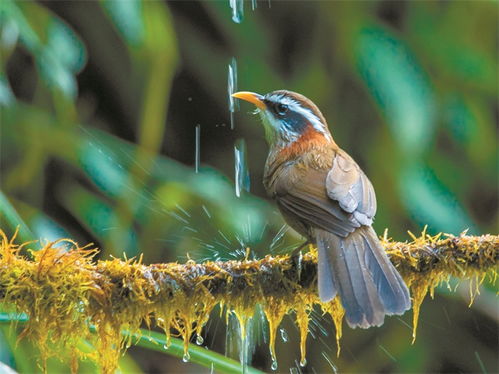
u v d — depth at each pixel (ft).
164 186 36.68
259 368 40.75
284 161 28.68
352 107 41.45
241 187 37.93
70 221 39.96
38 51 34.27
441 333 41.83
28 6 35.42
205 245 36.06
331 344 41.14
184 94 44.27
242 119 43.29
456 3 41.34
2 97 34.42
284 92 30.25
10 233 32.14
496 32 41.50
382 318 21.99
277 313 24.00
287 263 23.73
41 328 21.90
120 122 42.68
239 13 32.58
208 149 44.29
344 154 28.14
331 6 41.65
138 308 22.53
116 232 36.22
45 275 21.67
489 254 24.16
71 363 22.65
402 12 42.34
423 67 40.52
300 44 42.68
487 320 41.75
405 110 38.24
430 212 38.40
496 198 42.73
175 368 41.19
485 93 41.47
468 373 41.78
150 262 36.19
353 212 24.61
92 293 22.03
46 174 39.65
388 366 41.06
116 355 22.72
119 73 41.86
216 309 39.68
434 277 24.57
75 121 37.99
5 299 21.59
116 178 36.35
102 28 41.68
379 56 39.50
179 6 42.96
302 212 25.35
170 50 36.63
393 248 24.48
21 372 30.09
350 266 23.08
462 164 41.88
